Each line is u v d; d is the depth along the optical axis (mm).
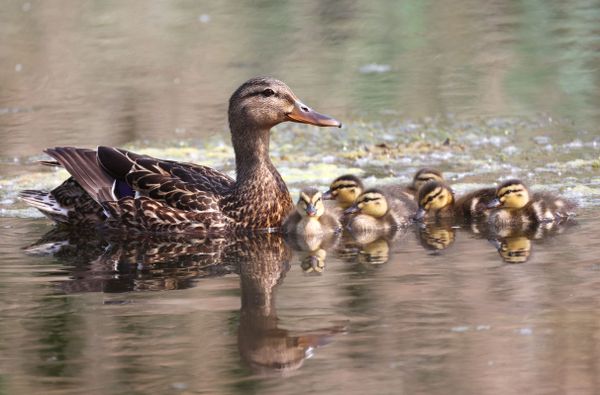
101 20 30688
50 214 14734
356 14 30609
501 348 8969
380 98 22141
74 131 20203
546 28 28234
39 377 8547
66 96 23219
